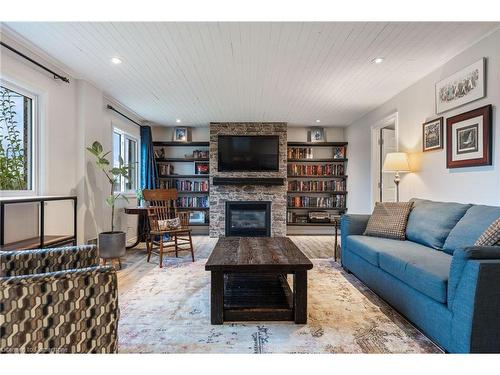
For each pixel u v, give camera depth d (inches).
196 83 144.6
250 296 96.4
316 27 92.7
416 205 121.4
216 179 225.9
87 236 141.4
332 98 169.0
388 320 84.8
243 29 94.2
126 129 198.7
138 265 145.3
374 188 195.3
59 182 126.6
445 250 92.9
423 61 118.9
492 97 96.5
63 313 45.3
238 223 230.1
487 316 57.3
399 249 97.7
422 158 137.2
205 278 123.8
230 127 231.3
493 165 96.4
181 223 168.9
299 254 94.0
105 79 138.6
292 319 84.0
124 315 87.8
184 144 244.7
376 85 147.2
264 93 160.1
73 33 96.7
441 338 67.1
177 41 102.3
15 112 108.0
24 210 109.1
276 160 230.8
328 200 249.1
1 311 42.6
